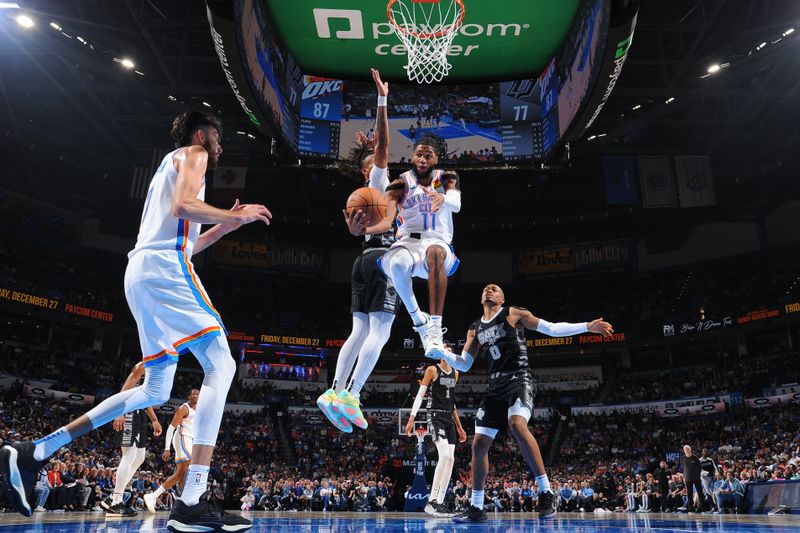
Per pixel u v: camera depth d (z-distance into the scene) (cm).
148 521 551
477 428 577
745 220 4047
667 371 4203
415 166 523
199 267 4256
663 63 2692
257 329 4359
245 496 2370
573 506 2492
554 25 1725
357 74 1947
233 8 1347
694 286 4338
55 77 3094
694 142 3612
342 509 2461
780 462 2022
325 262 4575
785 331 3962
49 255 3878
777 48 2644
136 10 2486
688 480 1705
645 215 4141
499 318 580
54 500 1598
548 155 1858
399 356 4366
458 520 612
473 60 1883
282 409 3875
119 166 3800
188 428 857
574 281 4519
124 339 4272
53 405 3138
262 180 3975
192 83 3175
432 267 494
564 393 4316
